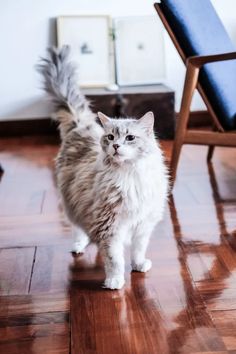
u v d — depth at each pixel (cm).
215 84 204
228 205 206
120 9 323
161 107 304
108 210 137
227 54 190
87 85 327
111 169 136
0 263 163
